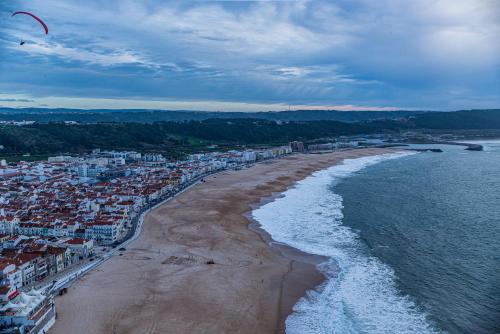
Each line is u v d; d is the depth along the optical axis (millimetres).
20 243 118688
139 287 94750
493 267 106562
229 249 122188
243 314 83938
